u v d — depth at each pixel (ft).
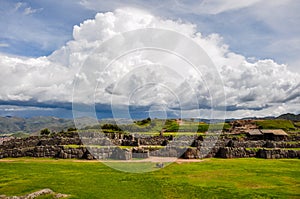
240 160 174.40
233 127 338.75
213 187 101.14
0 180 113.09
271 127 349.00
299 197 89.04
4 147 195.31
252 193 93.30
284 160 175.73
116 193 92.89
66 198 87.10
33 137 211.41
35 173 125.80
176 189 97.96
